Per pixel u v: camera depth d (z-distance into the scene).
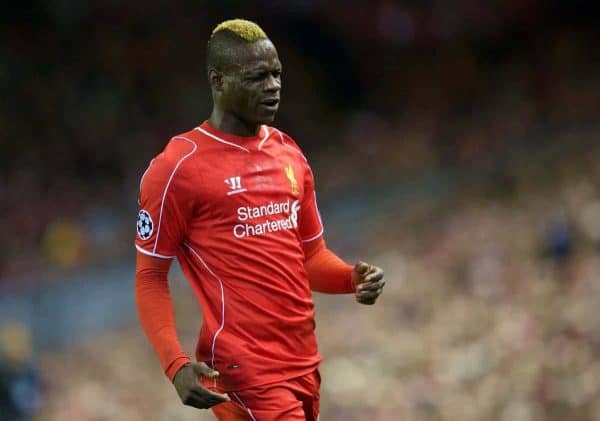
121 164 99.44
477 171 107.12
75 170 96.50
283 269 15.28
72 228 85.31
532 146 108.00
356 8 129.12
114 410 64.44
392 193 108.00
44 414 62.31
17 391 44.12
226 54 14.98
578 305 68.62
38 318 75.44
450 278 82.88
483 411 59.50
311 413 15.75
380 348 71.19
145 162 101.06
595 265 75.38
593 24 124.12
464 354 67.62
